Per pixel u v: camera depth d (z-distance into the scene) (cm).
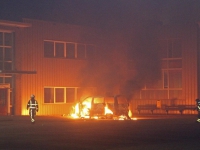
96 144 1883
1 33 3984
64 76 4453
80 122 3189
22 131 2469
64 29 4462
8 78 4038
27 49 4138
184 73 4647
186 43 4631
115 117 3634
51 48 4353
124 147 1788
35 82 4203
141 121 3297
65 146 1817
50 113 4325
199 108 3147
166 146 1812
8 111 4000
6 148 1759
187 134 2297
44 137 2150
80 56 4609
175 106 4591
